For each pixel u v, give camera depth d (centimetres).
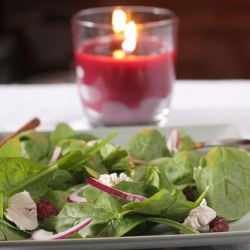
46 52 139
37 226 54
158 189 55
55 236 53
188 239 51
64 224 54
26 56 139
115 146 60
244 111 74
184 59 134
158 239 51
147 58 68
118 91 69
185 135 64
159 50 69
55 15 135
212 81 83
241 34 130
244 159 57
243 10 128
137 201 54
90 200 55
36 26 136
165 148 61
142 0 129
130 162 59
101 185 55
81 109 76
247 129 70
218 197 55
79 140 60
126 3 131
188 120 73
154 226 54
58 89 81
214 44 132
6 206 55
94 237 52
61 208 56
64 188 58
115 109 70
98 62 68
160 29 69
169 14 71
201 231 54
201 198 54
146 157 60
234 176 56
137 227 54
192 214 54
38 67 140
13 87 82
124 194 54
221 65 133
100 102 70
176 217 54
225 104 76
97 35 69
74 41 72
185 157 57
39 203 55
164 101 70
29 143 60
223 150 57
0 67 119
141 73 68
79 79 71
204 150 63
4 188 56
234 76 134
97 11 73
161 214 54
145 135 61
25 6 135
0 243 51
